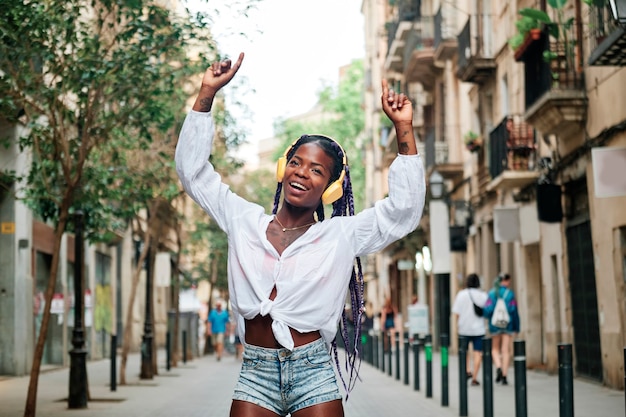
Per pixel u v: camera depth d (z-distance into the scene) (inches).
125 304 1485.0
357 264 184.7
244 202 181.0
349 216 179.3
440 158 1371.8
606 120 682.8
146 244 827.4
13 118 521.3
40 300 970.7
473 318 726.5
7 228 843.4
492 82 1096.8
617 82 652.7
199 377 910.4
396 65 1815.9
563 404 300.7
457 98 1362.0
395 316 1445.6
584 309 760.3
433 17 1424.7
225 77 181.8
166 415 537.0
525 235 883.4
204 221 1572.3
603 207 692.7
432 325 1477.6
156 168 767.7
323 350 174.9
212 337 1697.8
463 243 1167.0
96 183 584.7
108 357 1325.0
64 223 508.4
